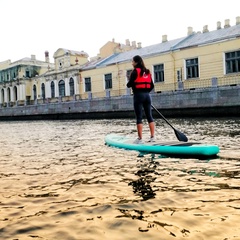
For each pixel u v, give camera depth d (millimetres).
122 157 5734
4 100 55688
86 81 38469
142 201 3084
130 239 2244
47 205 3068
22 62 51562
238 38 24438
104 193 3414
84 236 2320
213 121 16422
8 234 2391
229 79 25422
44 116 37625
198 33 32594
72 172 4574
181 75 28734
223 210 2760
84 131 13445
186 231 2346
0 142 9703
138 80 6875
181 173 4262
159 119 21938
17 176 4410
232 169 4418
